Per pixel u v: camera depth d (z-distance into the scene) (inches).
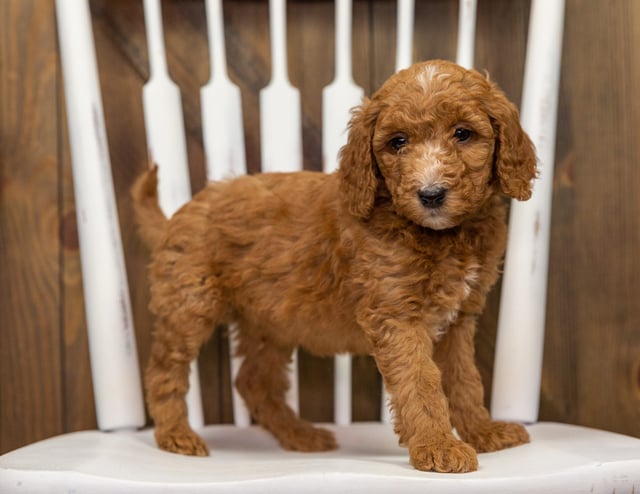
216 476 24.1
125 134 37.9
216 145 35.3
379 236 28.0
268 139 35.4
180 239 31.7
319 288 29.8
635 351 37.7
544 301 34.3
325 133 35.4
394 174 27.3
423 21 38.2
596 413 38.0
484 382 38.1
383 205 28.4
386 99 27.6
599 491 24.0
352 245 28.5
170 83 35.3
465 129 27.0
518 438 29.4
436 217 26.2
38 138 38.0
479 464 25.7
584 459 24.9
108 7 37.8
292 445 32.4
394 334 27.5
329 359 38.5
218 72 35.4
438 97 26.7
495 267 29.3
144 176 33.5
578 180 37.9
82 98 33.9
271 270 30.5
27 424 38.2
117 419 33.4
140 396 34.3
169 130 35.1
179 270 31.5
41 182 38.1
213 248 31.4
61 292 38.2
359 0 38.1
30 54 37.9
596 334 38.0
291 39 38.2
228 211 31.5
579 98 37.7
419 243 27.7
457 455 24.9
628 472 24.3
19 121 38.0
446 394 30.3
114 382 33.5
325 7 38.2
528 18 37.9
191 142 38.1
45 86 38.0
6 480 24.1
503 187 27.7
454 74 27.4
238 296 31.8
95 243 33.6
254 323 33.2
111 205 34.0
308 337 31.6
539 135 33.8
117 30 37.9
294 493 23.2
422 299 27.8
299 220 30.4
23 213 38.1
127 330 33.9
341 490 23.2
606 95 37.6
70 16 34.0
